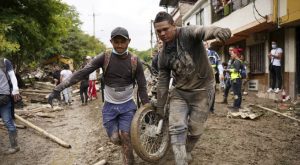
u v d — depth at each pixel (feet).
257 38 47.03
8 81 18.22
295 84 38.42
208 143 18.62
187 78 12.25
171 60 12.18
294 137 20.25
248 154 16.85
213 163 15.53
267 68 45.34
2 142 21.68
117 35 12.89
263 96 43.42
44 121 29.78
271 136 20.44
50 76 80.33
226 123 23.99
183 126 12.30
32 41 50.26
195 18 77.92
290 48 38.99
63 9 53.21
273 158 16.34
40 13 50.83
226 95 35.17
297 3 34.01
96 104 40.88
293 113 28.66
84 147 20.10
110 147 19.13
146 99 14.62
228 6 54.34
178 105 12.65
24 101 43.45
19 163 17.65
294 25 38.14
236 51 29.12
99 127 25.62
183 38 11.67
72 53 118.52
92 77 46.16
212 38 10.63
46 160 18.02
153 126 14.75
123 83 13.87
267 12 40.04
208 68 12.51
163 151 14.98
